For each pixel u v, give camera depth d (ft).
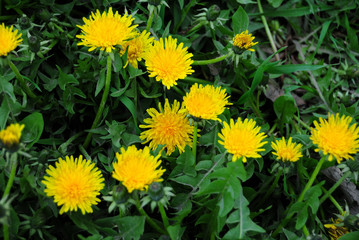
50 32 1.91
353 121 1.91
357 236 1.64
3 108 1.73
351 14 2.21
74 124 1.88
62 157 1.78
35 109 1.83
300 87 2.06
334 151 1.61
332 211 1.84
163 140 1.75
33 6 1.93
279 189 1.79
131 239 1.64
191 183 1.72
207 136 1.78
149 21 1.81
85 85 1.84
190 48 2.03
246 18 1.94
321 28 2.20
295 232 1.74
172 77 1.72
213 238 1.66
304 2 2.21
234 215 1.63
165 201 1.56
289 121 1.94
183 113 1.75
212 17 1.90
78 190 1.58
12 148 1.53
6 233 1.56
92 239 1.59
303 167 1.76
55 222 1.69
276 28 2.19
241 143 1.63
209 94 1.69
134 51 1.76
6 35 1.65
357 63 2.12
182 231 1.63
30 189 1.66
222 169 1.62
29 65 1.85
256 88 1.99
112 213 1.75
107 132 1.82
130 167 1.55
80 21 1.96
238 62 1.90
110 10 1.70
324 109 2.05
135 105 1.83
